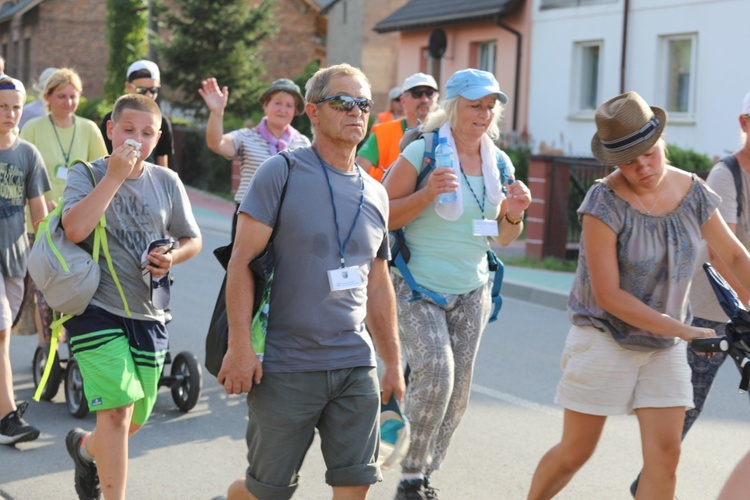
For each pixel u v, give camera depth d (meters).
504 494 8.69
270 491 6.25
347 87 6.06
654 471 6.75
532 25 39.19
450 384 7.82
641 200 6.61
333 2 56.75
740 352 5.93
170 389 11.05
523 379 12.87
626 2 34.47
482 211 8.02
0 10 80.75
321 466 9.37
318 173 6.12
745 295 8.27
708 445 10.21
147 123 7.30
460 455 9.74
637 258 6.61
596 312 6.83
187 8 51.12
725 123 31.31
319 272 6.06
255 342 6.04
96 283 7.14
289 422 6.11
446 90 8.16
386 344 6.63
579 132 37.00
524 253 25.36
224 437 10.14
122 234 7.29
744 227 8.16
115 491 7.11
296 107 12.57
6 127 9.56
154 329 7.48
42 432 10.11
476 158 8.16
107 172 7.05
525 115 39.78
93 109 52.09
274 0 53.28
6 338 9.59
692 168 26.88
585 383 6.83
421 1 47.09
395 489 8.75
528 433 10.50
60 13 71.62
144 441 9.96
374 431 6.28
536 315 18.12
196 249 7.65
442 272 7.94
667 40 33.59
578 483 8.95
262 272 5.99
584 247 6.79
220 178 41.66
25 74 76.12
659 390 6.72
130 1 53.38
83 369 7.15
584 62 37.25
